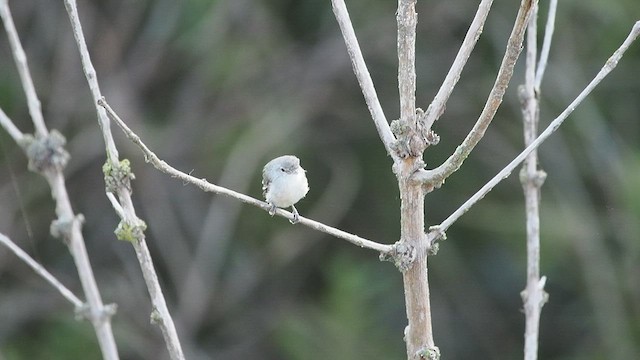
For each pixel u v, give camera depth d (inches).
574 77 617.0
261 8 631.2
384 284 606.5
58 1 635.5
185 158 633.6
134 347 611.8
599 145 611.2
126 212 213.3
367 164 660.1
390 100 652.7
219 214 614.9
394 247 209.0
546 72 618.8
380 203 654.5
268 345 646.5
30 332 615.5
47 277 212.2
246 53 620.1
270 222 630.5
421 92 651.5
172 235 636.1
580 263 610.9
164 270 653.3
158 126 641.0
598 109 627.5
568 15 604.4
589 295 606.5
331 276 605.0
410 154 206.7
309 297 656.4
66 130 629.3
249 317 649.0
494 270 663.1
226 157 623.5
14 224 617.6
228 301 639.1
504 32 623.5
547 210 607.8
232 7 611.5
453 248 655.1
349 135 658.8
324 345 584.4
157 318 212.5
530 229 244.8
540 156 625.3
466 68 644.7
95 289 210.5
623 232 580.1
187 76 648.4
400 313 639.1
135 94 637.3
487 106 194.7
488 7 204.4
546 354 655.8
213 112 639.1
